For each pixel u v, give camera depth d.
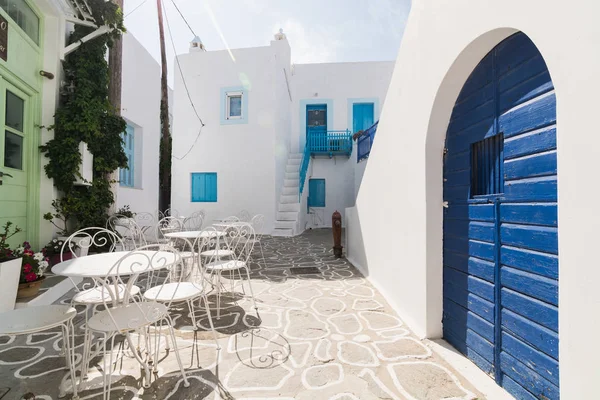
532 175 1.65
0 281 2.79
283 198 11.46
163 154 11.65
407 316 2.99
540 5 1.36
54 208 4.66
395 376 2.05
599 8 1.09
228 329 2.81
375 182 4.27
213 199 11.02
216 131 10.98
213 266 3.39
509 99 1.84
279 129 11.20
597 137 1.10
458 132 2.43
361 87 13.40
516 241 1.78
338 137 12.92
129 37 7.79
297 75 13.64
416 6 2.76
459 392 1.87
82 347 2.46
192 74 11.10
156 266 2.05
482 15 1.79
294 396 1.84
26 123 4.29
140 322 1.84
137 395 1.85
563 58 1.25
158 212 9.49
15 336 2.65
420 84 2.68
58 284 3.75
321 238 9.41
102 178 5.38
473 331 2.20
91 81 5.05
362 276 4.78
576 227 1.19
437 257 2.59
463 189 2.34
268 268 5.36
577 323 1.19
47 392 1.89
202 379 2.02
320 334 2.70
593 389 1.13
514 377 1.79
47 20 4.60
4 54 3.71
